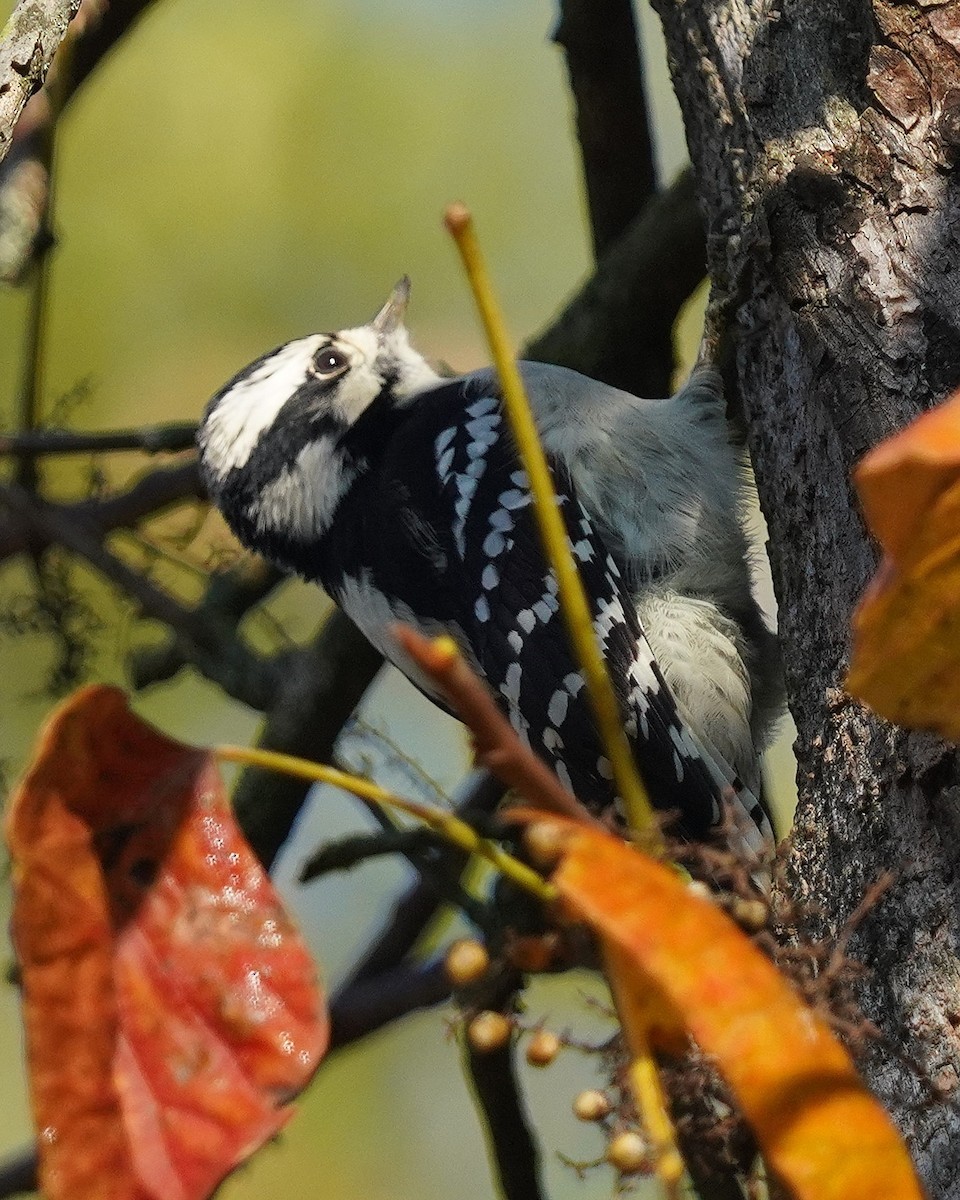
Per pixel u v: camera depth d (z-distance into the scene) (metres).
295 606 10.57
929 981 3.98
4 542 8.87
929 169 4.94
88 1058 2.62
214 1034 2.69
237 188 9.09
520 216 9.55
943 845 4.13
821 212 5.03
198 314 9.16
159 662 8.88
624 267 8.56
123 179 9.06
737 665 7.59
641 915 2.43
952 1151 3.70
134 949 2.71
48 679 9.07
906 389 4.69
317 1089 9.08
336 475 8.40
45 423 8.77
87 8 8.10
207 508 9.25
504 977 3.49
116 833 2.72
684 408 7.77
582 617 2.85
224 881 2.74
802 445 5.25
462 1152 9.04
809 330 4.97
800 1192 2.34
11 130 4.78
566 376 8.09
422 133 9.33
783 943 4.31
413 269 9.39
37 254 7.55
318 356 8.60
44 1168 2.59
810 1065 2.39
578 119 8.70
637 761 7.41
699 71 6.05
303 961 2.73
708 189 6.02
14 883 2.62
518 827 2.81
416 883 8.63
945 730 2.43
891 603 2.28
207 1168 2.62
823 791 4.59
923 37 5.14
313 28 9.24
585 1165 3.13
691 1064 3.38
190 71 9.06
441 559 7.93
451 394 8.33
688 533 7.62
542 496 2.83
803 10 5.55
